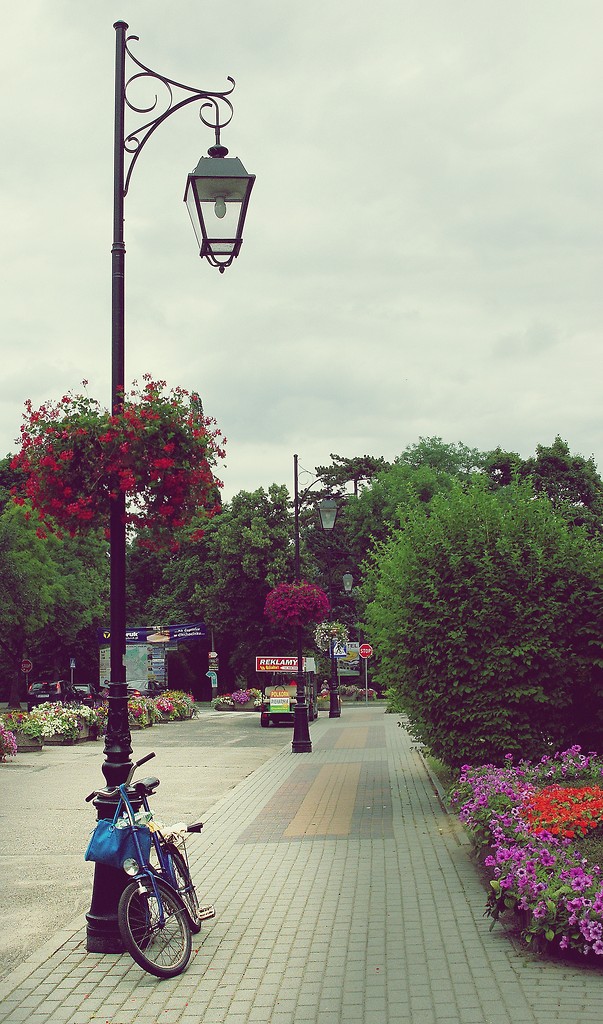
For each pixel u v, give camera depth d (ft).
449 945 23.30
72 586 177.99
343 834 39.60
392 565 50.26
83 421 25.57
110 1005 20.17
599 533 48.26
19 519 153.89
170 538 27.30
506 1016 18.38
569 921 21.40
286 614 88.48
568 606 42.70
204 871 33.12
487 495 47.29
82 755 81.30
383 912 26.71
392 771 63.67
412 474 215.10
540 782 35.01
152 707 126.00
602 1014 18.22
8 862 36.24
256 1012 19.49
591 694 42.65
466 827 33.91
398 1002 19.56
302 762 73.00
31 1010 19.97
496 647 42.11
